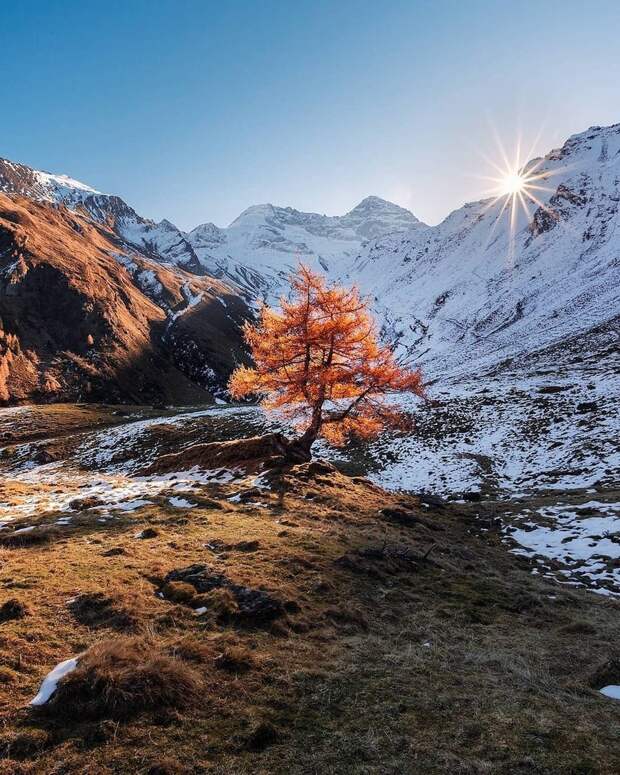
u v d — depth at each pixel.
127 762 5.02
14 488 23.64
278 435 27.84
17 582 9.33
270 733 5.55
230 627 8.21
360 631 8.97
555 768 5.30
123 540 12.77
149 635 7.51
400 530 17.58
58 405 83.81
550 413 41.50
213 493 20.11
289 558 11.95
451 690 6.96
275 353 25.77
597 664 8.63
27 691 5.99
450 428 43.16
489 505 25.50
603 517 20.81
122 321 157.62
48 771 4.82
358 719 6.02
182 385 153.75
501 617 10.80
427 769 5.17
